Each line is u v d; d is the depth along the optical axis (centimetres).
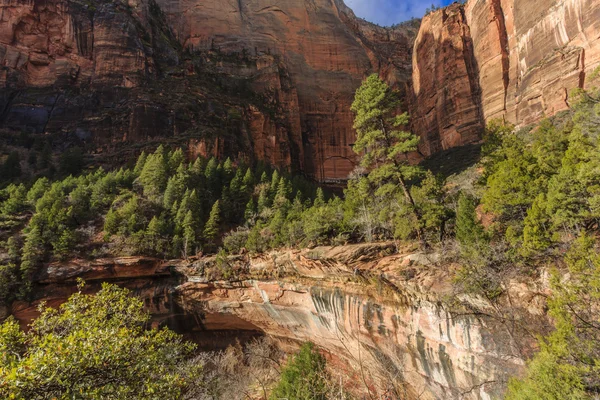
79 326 868
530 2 5525
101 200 4306
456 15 7606
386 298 2142
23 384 563
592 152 1684
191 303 3653
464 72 6825
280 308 3212
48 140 6425
